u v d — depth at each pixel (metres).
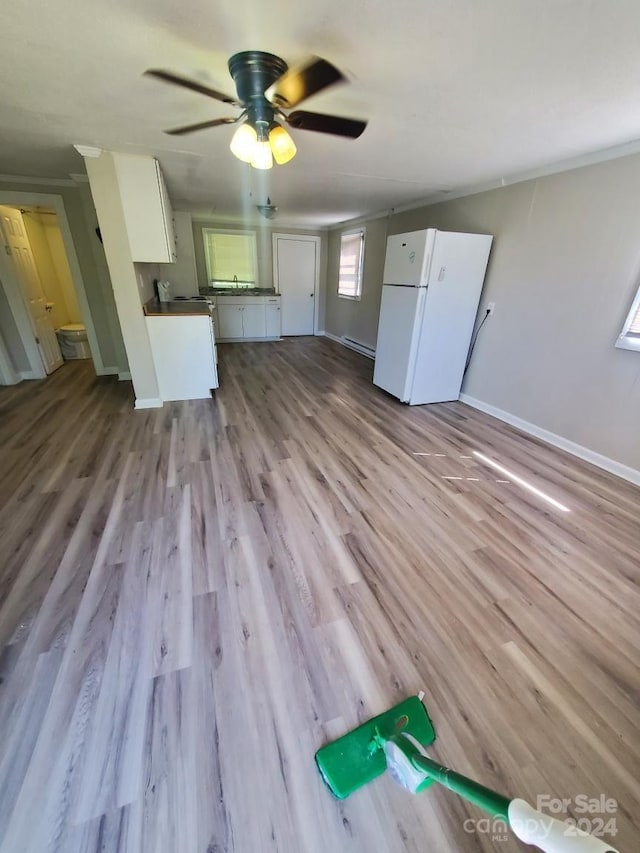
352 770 1.01
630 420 2.51
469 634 1.42
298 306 7.36
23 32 1.32
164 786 0.98
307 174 3.27
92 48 1.42
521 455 2.85
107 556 1.73
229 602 1.51
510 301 3.27
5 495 2.17
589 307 2.66
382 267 5.28
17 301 4.12
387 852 0.89
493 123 2.05
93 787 0.97
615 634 1.45
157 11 1.21
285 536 1.90
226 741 1.08
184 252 5.81
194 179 3.51
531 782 1.01
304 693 1.20
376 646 1.36
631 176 2.31
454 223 3.81
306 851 0.88
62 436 2.94
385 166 2.95
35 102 1.90
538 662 1.33
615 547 1.92
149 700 1.17
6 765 1.01
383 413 3.60
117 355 4.42
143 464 2.55
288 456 2.71
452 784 0.72
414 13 1.20
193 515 2.03
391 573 1.70
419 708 1.15
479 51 1.40
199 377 3.78
